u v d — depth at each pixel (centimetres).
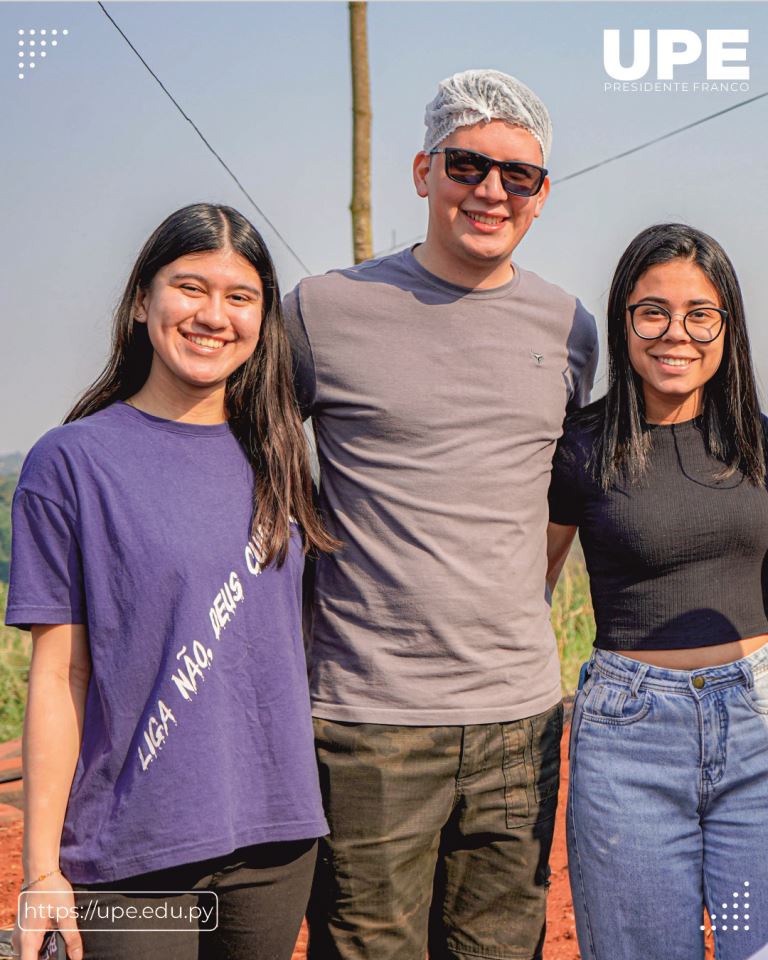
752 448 297
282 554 259
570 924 418
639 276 296
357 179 875
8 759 605
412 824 299
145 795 242
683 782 285
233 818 249
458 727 297
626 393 302
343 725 298
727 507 293
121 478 247
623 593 299
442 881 321
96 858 242
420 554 293
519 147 294
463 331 302
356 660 297
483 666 296
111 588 243
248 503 260
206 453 260
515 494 302
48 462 245
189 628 245
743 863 283
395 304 303
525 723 304
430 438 296
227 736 250
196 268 254
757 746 286
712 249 293
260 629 256
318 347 303
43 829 243
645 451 299
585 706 299
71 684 251
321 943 311
